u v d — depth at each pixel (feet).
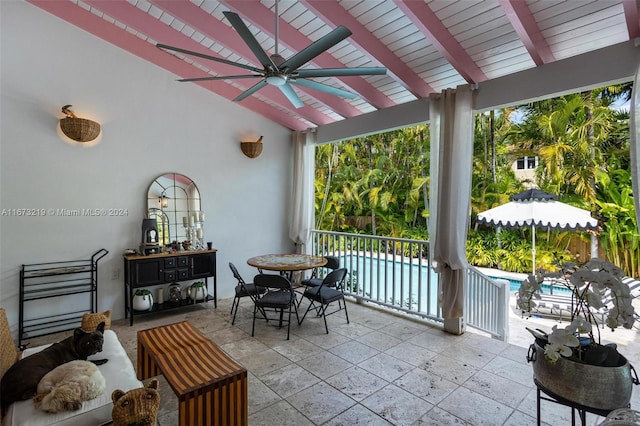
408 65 11.63
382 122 14.10
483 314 12.09
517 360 9.56
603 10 8.05
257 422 6.79
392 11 9.52
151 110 13.71
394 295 13.99
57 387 5.18
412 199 29.78
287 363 9.34
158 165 13.93
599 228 22.26
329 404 7.43
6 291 10.88
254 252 17.13
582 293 4.46
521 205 15.47
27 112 11.13
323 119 17.29
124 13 11.02
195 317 13.14
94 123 11.84
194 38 12.42
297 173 17.94
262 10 10.07
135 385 5.99
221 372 6.09
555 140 24.12
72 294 12.05
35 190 11.33
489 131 28.14
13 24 10.87
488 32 9.45
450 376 8.66
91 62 12.30
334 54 11.99
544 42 9.21
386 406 7.37
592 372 4.01
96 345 6.78
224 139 15.92
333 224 34.17
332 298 11.68
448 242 11.23
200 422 5.63
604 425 3.68
